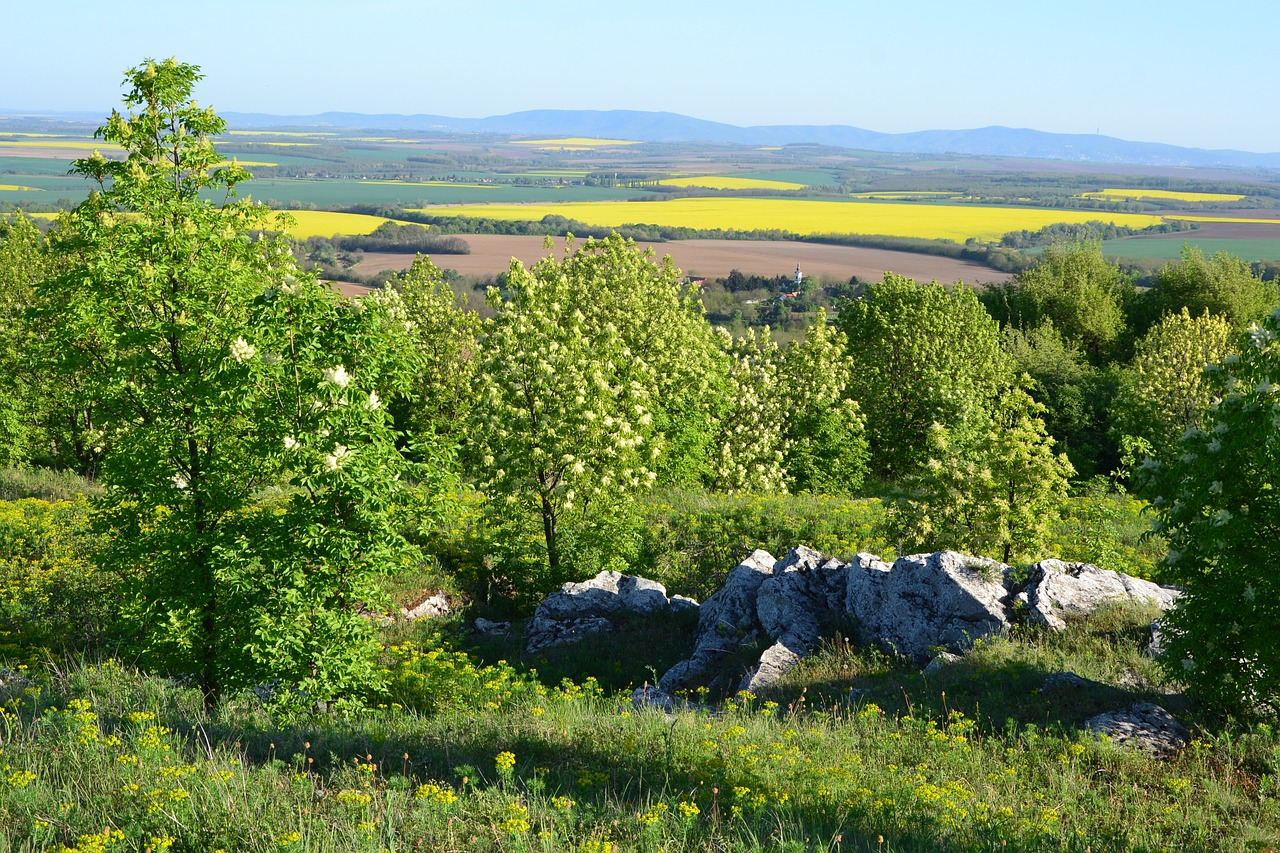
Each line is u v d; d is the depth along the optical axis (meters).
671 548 24.12
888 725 12.03
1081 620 14.84
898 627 15.27
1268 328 11.12
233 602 12.36
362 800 7.74
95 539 21.75
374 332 12.32
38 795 7.60
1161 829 8.98
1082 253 75.50
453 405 42.19
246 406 12.06
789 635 16.09
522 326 23.44
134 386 13.68
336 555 11.84
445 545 23.95
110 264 13.30
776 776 9.70
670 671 16.28
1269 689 11.34
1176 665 11.81
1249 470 11.38
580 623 19.27
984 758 10.88
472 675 14.54
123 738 9.52
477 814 8.00
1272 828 8.98
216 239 14.29
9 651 16.19
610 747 10.61
